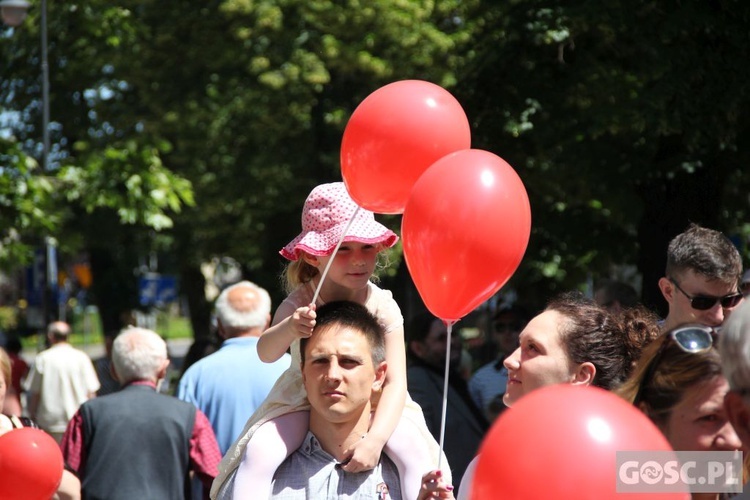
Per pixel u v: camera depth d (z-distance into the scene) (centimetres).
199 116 4678
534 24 2416
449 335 851
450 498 781
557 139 2519
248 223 5331
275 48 4481
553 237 2881
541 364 827
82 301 8125
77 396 2472
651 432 542
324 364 845
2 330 7881
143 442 1383
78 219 5875
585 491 521
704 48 2161
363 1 4156
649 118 2114
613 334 839
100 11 4378
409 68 4191
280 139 4800
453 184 817
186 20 4609
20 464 916
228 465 891
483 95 2567
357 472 858
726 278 1109
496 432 550
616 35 2275
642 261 2319
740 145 2303
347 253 909
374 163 888
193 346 2083
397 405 877
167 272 7556
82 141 5125
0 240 3644
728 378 555
